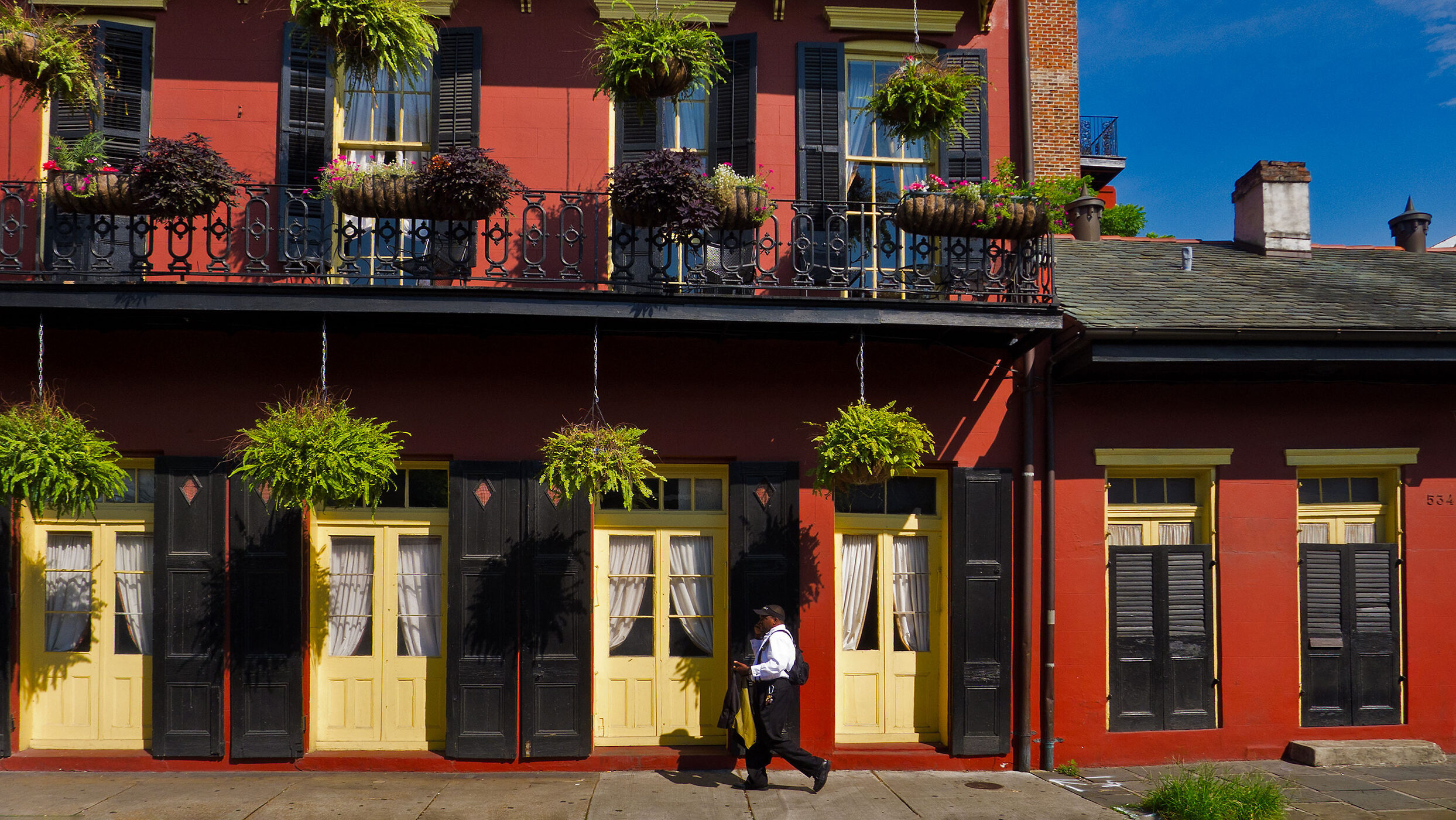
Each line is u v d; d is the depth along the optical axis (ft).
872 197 23.81
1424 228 31.71
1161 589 22.75
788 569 21.54
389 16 18.60
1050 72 46.34
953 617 21.97
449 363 21.50
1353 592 23.20
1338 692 22.99
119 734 21.13
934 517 22.94
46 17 20.10
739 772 20.92
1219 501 22.95
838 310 20.04
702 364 22.04
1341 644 23.02
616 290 22.06
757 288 20.26
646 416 21.84
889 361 22.52
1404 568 23.32
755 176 22.49
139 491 21.57
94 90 19.88
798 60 23.39
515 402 21.58
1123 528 23.31
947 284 21.11
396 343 21.42
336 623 21.75
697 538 22.49
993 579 22.07
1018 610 22.35
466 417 21.47
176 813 17.58
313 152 22.04
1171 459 22.82
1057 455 22.74
